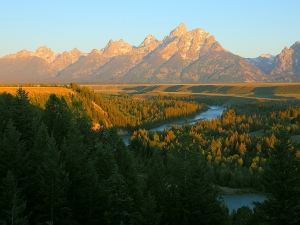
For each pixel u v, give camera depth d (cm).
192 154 5519
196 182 3659
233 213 5309
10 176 3500
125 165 4981
